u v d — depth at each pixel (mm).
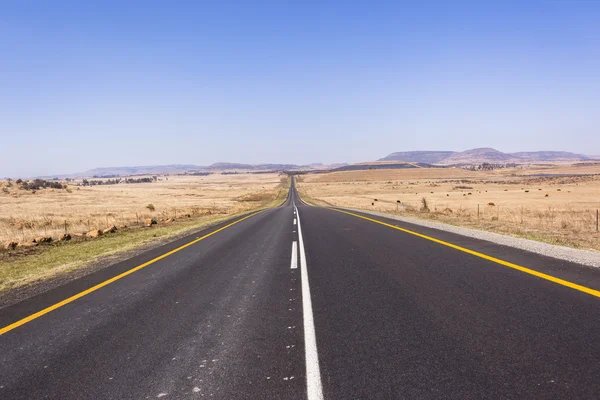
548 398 3082
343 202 64000
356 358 3943
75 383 3689
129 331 5039
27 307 6375
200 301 6316
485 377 3449
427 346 4160
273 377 3619
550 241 10859
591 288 5945
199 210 37906
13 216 33469
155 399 3340
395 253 9867
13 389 3629
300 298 6219
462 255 9188
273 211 34406
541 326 4551
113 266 9727
